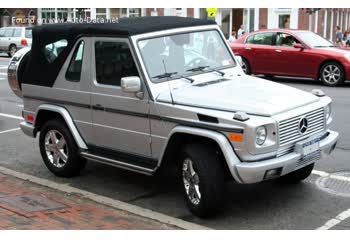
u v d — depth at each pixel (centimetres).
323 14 3941
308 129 536
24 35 3091
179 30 611
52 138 686
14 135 955
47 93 675
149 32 584
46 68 673
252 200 582
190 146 526
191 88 565
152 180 666
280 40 1642
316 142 543
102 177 683
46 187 639
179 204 580
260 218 532
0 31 3173
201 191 515
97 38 607
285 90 571
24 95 709
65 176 681
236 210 555
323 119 562
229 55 656
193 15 3453
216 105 517
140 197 607
